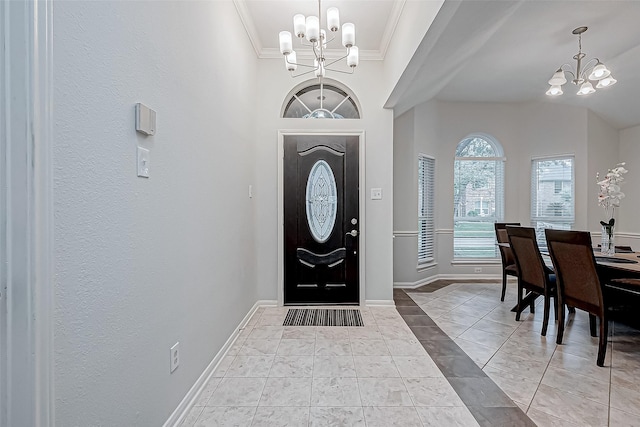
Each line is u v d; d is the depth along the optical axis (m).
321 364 2.16
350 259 3.47
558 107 4.70
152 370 1.32
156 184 1.35
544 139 4.82
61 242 0.85
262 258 3.46
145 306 1.27
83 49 0.94
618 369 2.11
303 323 2.94
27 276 0.75
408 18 2.46
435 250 4.89
